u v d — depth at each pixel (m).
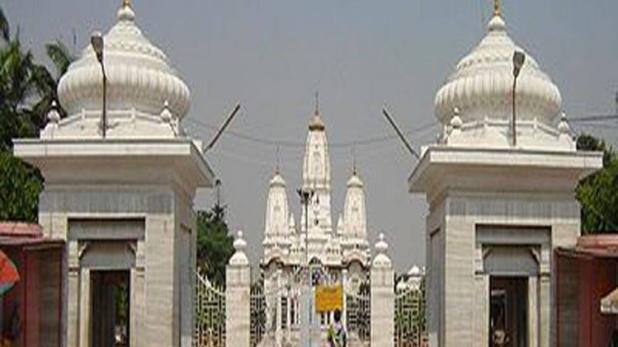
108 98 23.95
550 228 23.33
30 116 44.72
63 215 23.11
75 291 23.16
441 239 23.64
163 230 22.97
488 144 23.27
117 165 22.91
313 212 87.19
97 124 23.56
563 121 23.95
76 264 23.19
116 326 26.75
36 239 22.22
